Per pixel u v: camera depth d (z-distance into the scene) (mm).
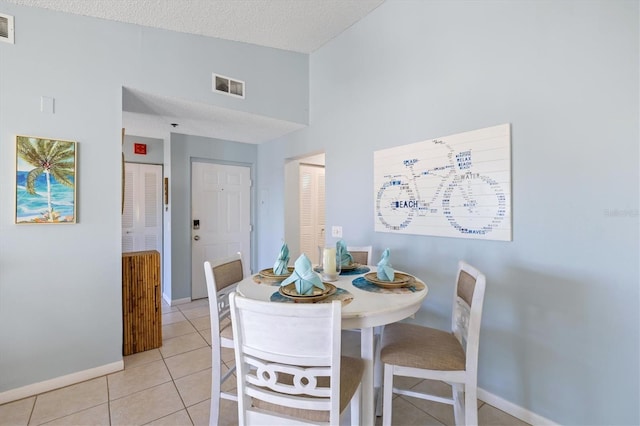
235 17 2523
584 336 1537
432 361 1373
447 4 2104
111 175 2234
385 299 1365
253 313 1026
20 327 1925
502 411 1837
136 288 2535
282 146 3922
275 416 1092
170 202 3762
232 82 2869
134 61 2342
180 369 2275
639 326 1380
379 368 1970
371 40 2686
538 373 1701
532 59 1693
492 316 1895
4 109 1873
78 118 2105
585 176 1521
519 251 1765
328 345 981
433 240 2225
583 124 1521
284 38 2994
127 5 2152
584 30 1512
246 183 4398
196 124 3375
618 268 1431
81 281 2125
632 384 1401
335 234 3092
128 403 1869
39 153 1970
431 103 2211
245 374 1094
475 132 1946
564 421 1604
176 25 2471
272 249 4164
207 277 1635
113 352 2234
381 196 2596
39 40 1978
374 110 2670
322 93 3252
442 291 2166
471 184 1974
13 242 1904
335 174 3092
